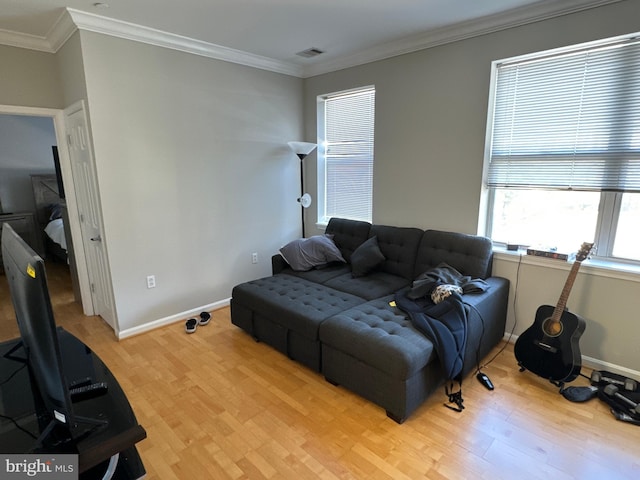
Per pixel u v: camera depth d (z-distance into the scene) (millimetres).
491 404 2213
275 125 3949
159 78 3023
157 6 2447
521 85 2732
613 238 2496
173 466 1771
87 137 2805
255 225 3947
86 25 2590
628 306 2354
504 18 2598
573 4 2318
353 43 3213
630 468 1742
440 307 2348
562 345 2283
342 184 4141
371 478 1696
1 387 1188
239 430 2010
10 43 2900
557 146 2625
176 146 3201
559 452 1841
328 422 2074
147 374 2549
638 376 2367
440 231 3090
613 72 2348
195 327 3227
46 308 807
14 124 5465
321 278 3230
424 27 2840
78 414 1048
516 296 2844
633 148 2326
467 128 2938
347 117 3959
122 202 2947
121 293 3031
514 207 2932
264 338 2889
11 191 5543
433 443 1907
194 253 3465
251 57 3549
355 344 2156
